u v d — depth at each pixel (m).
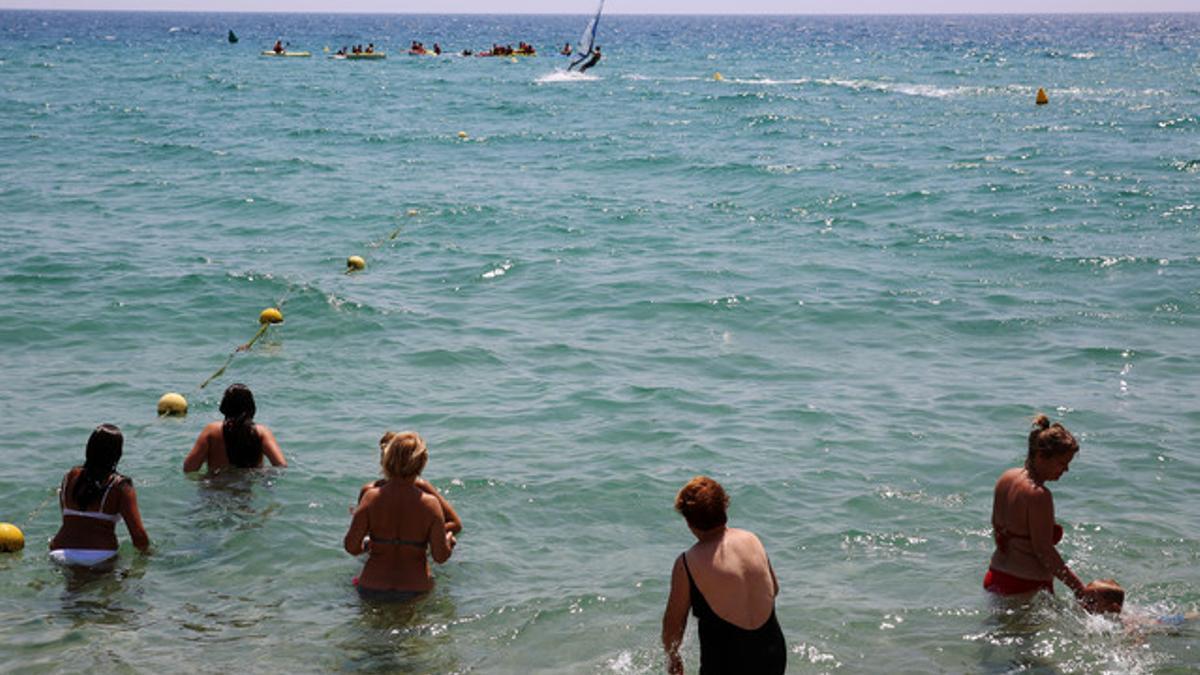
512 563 7.78
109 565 7.67
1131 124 38.81
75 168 28.44
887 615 7.00
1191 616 6.93
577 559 7.86
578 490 9.04
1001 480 7.18
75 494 7.73
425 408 11.18
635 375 12.33
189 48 115.62
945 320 14.55
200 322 14.38
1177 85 58.44
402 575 7.36
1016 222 21.30
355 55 87.50
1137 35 176.12
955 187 25.34
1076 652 6.52
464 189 26.05
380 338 13.79
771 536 8.21
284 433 10.37
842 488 9.09
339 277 17.00
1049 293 15.93
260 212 22.61
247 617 6.99
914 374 12.35
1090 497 8.89
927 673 6.33
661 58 96.94
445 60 86.94
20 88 55.59
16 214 21.77
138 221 21.38
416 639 6.73
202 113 44.12
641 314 14.96
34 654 6.47
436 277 17.16
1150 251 18.41
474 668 6.42
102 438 7.73
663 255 18.64
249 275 16.45
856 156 31.39
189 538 8.10
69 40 138.88
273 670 6.35
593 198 24.73
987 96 52.09
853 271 17.33
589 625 6.89
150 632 6.77
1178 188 24.72
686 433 10.40
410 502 7.29
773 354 13.18
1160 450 9.91
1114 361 12.75
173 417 10.80
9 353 12.95
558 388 11.84
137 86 58.00
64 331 13.85
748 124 40.59
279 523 8.36
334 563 7.75
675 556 7.89
